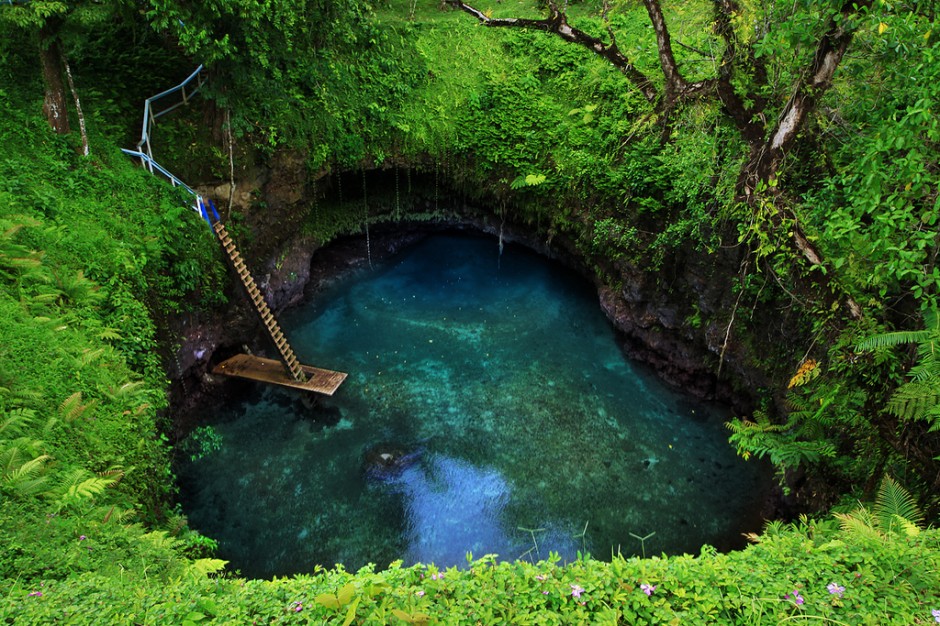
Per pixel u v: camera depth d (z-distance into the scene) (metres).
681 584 4.88
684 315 14.73
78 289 10.12
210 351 13.81
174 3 10.37
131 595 4.99
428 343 15.98
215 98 13.05
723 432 13.72
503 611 4.58
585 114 16.84
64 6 10.20
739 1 8.83
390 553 10.80
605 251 16.25
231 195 14.64
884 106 7.99
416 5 21.44
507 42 19.12
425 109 18.17
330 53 15.79
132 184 12.41
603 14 18.41
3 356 8.23
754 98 9.02
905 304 8.14
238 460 12.50
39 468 6.98
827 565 4.96
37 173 11.35
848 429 9.10
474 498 11.86
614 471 12.58
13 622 4.64
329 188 17.88
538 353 15.80
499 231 19.73
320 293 17.75
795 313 11.68
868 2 7.00
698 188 12.62
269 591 4.96
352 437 13.12
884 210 7.25
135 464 8.77
